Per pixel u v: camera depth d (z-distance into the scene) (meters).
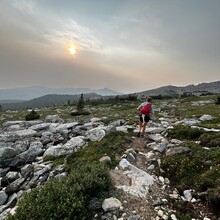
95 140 17.64
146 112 16.64
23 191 12.14
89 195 8.77
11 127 33.41
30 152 17.50
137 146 15.06
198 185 9.57
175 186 10.34
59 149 16.78
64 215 7.79
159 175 11.38
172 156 12.38
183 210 8.57
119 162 12.24
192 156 12.05
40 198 8.29
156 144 14.94
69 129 24.97
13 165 15.91
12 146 19.47
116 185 9.81
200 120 26.14
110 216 8.12
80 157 13.84
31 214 7.74
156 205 8.83
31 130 26.06
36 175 13.40
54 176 12.52
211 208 8.44
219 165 10.52
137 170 11.37
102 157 12.52
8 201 11.66
